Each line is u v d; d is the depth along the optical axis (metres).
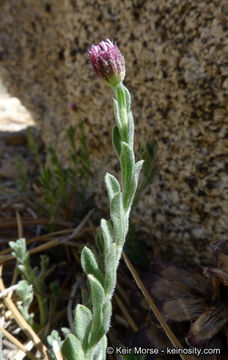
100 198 0.14
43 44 0.16
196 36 0.09
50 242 0.12
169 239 0.11
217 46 0.09
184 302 0.09
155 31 0.10
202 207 0.10
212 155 0.10
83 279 0.11
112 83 0.06
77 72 0.13
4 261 0.11
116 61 0.06
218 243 0.09
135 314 0.09
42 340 0.09
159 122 0.11
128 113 0.06
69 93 0.14
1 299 0.10
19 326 0.09
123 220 0.06
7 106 0.31
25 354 0.08
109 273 0.06
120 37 0.11
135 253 0.11
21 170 0.16
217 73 0.09
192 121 0.10
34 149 0.16
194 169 0.10
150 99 0.11
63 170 0.14
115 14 0.11
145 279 0.09
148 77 0.11
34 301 0.10
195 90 0.09
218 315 0.08
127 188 0.06
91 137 0.14
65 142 0.16
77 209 0.14
